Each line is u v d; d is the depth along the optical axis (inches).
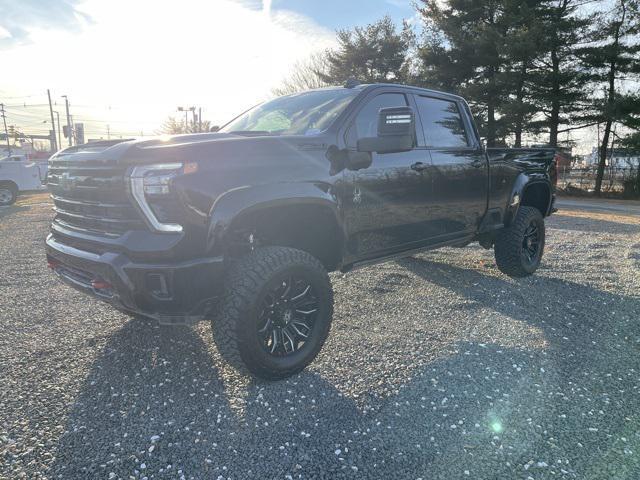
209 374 123.8
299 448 93.6
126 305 109.9
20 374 123.1
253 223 122.6
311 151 127.5
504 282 211.2
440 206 171.5
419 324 159.6
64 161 123.3
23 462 88.4
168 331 153.4
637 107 914.1
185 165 105.1
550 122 994.1
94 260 110.0
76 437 96.3
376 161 146.0
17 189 680.4
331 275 223.8
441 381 120.0
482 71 1008.9
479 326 157.8
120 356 134.5
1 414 104.0
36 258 275.1
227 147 112.8
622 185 1045.2
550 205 236.5
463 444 95.2
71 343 143.6
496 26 960.3
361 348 139.6
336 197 131.4
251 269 111.4
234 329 109.6
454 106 188.2
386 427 100.7
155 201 104.4
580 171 1164.5
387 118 126.0
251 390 115.5
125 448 93.0
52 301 187.0
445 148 175.8
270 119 158.9
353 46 1262.3
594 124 1004.6
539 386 118.4
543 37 879.7
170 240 103.8
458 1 981.2
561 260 259.4
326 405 109.0
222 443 95.0
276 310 118.9
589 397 113.7
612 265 246.1
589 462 90.1
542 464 89.4
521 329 155.3
